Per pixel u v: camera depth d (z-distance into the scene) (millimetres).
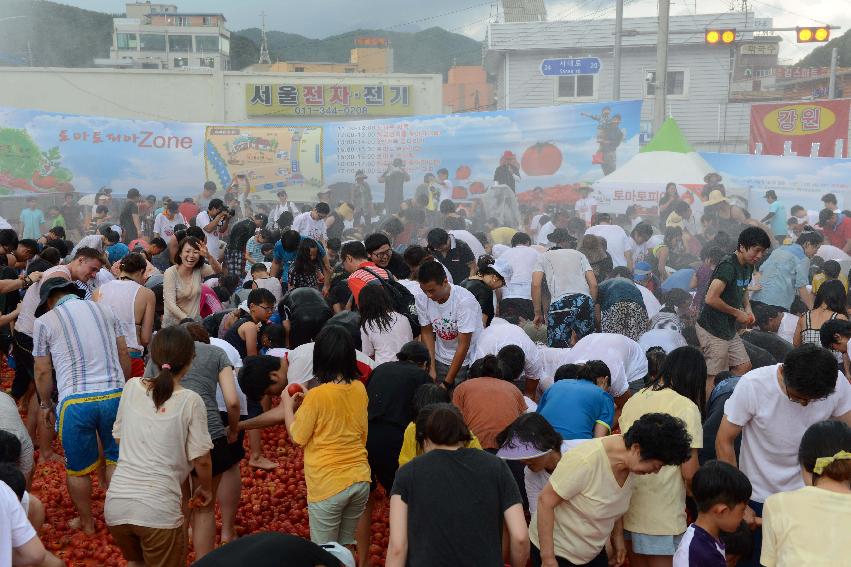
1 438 4750
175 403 5238
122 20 83812
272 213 22109
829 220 16734
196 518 5691
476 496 4145
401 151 22703
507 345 6957
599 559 5090
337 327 5543
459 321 7605
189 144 23938
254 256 14188
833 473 3900
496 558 4098
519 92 35719
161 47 85188
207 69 31016
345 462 5457
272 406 8273
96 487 7734
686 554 4441
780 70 52969
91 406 6387
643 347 8711
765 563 3939
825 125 31266
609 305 9688
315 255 10922
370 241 8672
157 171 23953
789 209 21094
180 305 9578
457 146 22328
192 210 20188
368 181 23141
